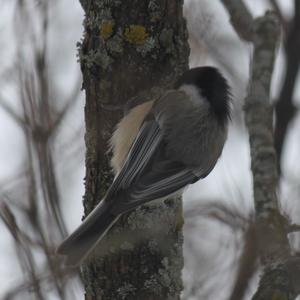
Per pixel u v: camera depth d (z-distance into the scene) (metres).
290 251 8.09
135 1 8.85
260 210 8.55
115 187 8.84
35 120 9.34
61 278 8.56
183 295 8.78
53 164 9.09
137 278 8.56
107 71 8.94
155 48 8.93
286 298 7.78
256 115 9.52
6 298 8.75
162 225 8.86
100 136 9.06
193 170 9.73
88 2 9.07
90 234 8.51
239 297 7.87
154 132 9.49
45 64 9.74
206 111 10.08
